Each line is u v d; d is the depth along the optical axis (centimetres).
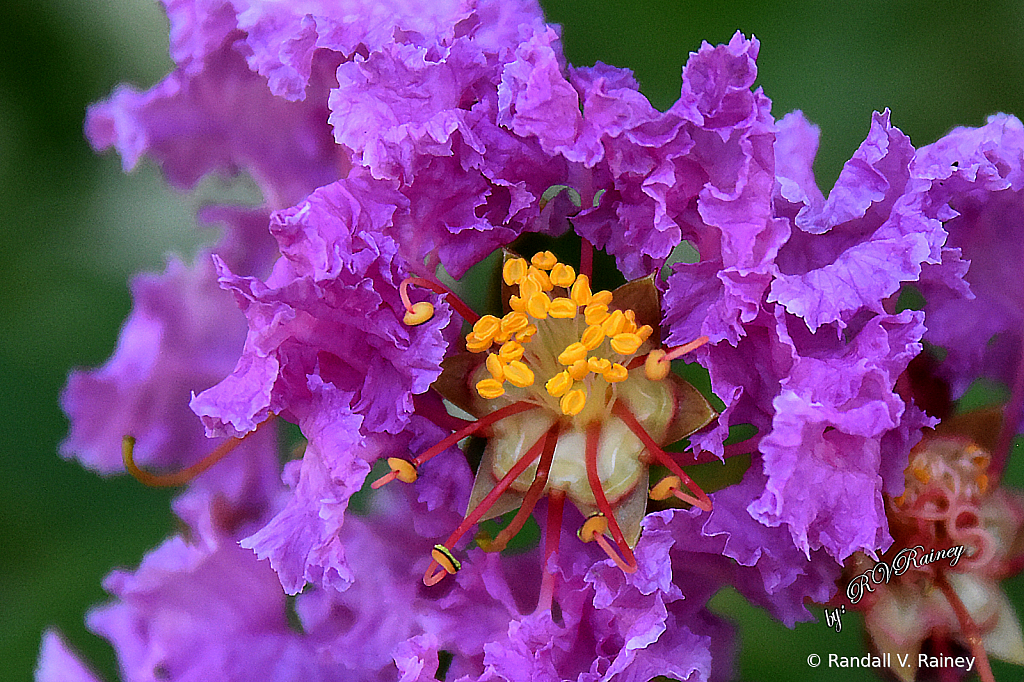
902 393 17
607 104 17
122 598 17
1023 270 17
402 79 17
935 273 17
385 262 17
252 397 17
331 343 17
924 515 17
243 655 17
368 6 17
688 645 17
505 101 17
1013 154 17
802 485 17
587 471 17
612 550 17
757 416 17
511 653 17
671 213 17
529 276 17
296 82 17
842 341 17
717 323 17
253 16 17
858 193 17
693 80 17
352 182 17
